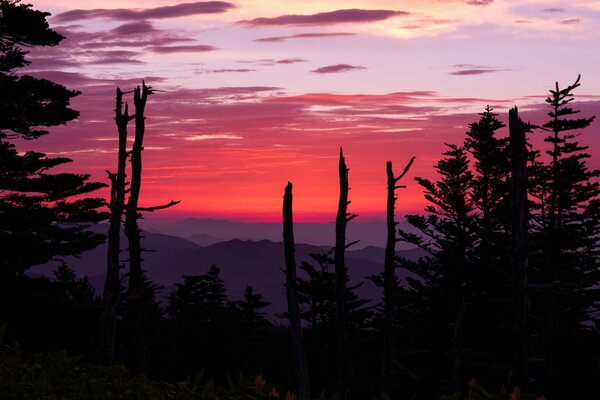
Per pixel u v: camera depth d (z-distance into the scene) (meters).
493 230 55.94
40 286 35.03
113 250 28.00
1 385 3.89
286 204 32.25
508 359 40.22
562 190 55.78
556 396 46.66
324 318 52.28
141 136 28.73
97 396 4.06
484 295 46.19
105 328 27.97
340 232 34.09
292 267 32.53
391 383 36.38
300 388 32.22
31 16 30.88
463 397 4.10
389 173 35.75
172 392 4.25
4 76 31.39
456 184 56.19
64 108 33.44
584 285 56.56
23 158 33.25
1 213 33.03
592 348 47.25
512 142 24.61
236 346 57.44
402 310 52.28
